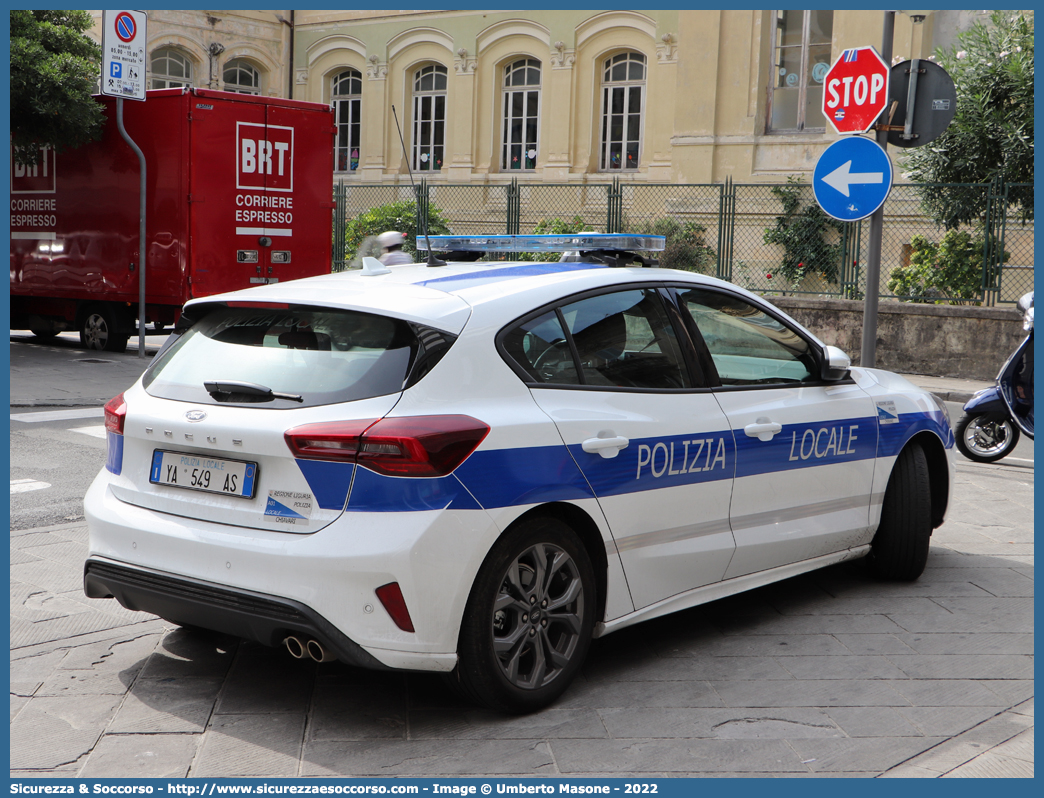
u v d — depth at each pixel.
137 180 13.71
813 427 4.74
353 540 3.29
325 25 27.59
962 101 14.68
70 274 14.77
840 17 19.64
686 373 4.30
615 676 4.05
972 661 4.23
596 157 24.00
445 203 25.64
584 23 23.72
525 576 3.66
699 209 21.12
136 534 3.69
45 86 13.32
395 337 3.54
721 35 20.91
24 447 8.23
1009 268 14.62
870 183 8.49
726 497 4.35
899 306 14.45
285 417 3.46
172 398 3.75
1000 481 7.88
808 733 3.56
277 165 13.91
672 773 3.27
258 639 3.46
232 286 13.67
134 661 4.13
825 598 5.05
